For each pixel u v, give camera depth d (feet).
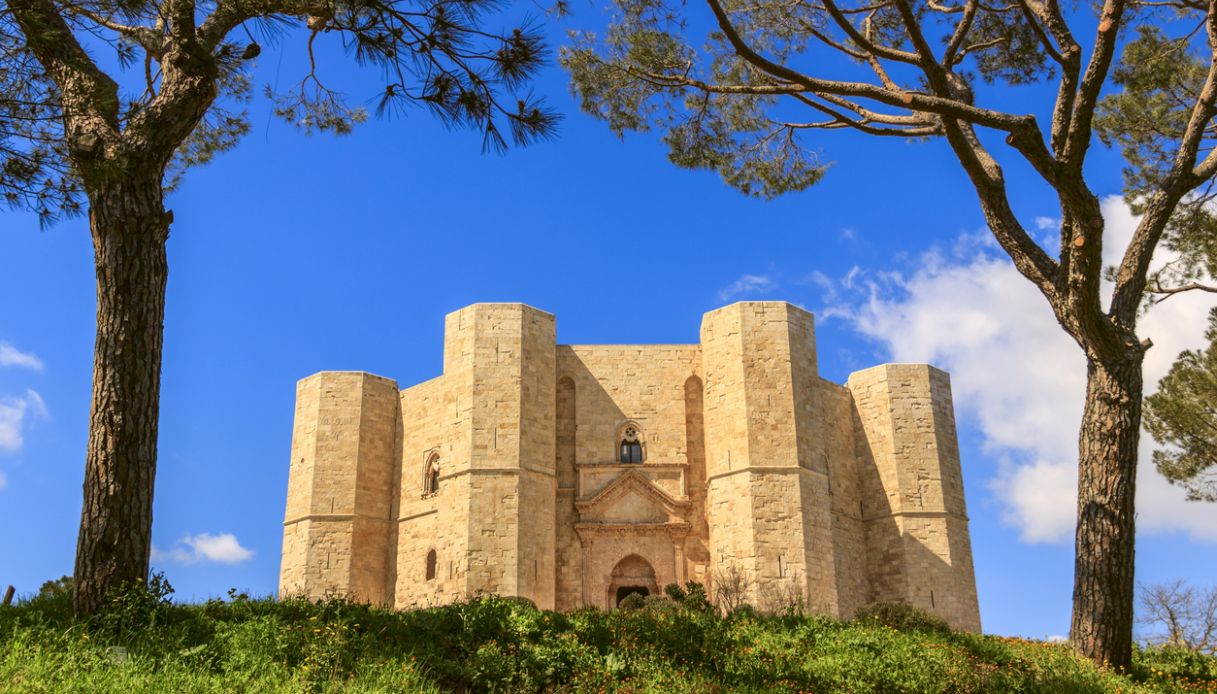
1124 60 85.76
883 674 63.52
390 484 156.56
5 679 42.63
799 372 143.64
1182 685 62.64
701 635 67.87
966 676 62.90
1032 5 62.90
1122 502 63.10
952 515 148.87
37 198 49.62
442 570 137.18
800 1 82.43
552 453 143.54
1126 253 65.98
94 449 54.03
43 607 56.18
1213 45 65.62
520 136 52.95
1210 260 85.46
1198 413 104.63
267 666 48.42
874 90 60.39
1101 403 64.18
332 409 156.25
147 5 51.01
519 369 142.61
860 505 152.66
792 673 62.28
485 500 135.95
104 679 43.88
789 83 79.41
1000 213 66.90
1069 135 58.70
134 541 53.88
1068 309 64.08
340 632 53.98
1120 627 62.95
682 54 77.00
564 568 143.84
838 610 134.72
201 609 57.00
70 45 54.70
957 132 63.31
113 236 55.62
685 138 82.69
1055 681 60.18
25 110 48.29
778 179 86.63
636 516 145.69
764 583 131.23
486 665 55.93
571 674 58.39
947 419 155.33
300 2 52.49
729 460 139.64
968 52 79.00
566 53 79.46
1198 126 65.10
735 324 145.18
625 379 152.76
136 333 55.31
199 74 57.77
